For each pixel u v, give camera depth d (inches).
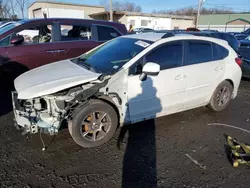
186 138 138.0
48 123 114.4
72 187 95.1
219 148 128.5
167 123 157.2
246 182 101.9
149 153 120.8
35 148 121.6
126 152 121.0
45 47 206.1
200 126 154.9
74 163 110.6
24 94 110.4
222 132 148.0
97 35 236.2
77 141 119.0
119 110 128.6
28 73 138.2
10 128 141.7
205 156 120.3
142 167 109.3
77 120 116.1
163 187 97.0
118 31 250.1
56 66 143.7
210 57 162.2
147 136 138.2
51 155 116.3
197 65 152.8
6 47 191.2
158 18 1408.7
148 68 121.0
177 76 143.3
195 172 107.1
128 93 127.6
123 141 131.5
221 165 113.1
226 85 174.7
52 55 209.3
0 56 187.8
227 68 170.9
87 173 103.9
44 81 118.0
